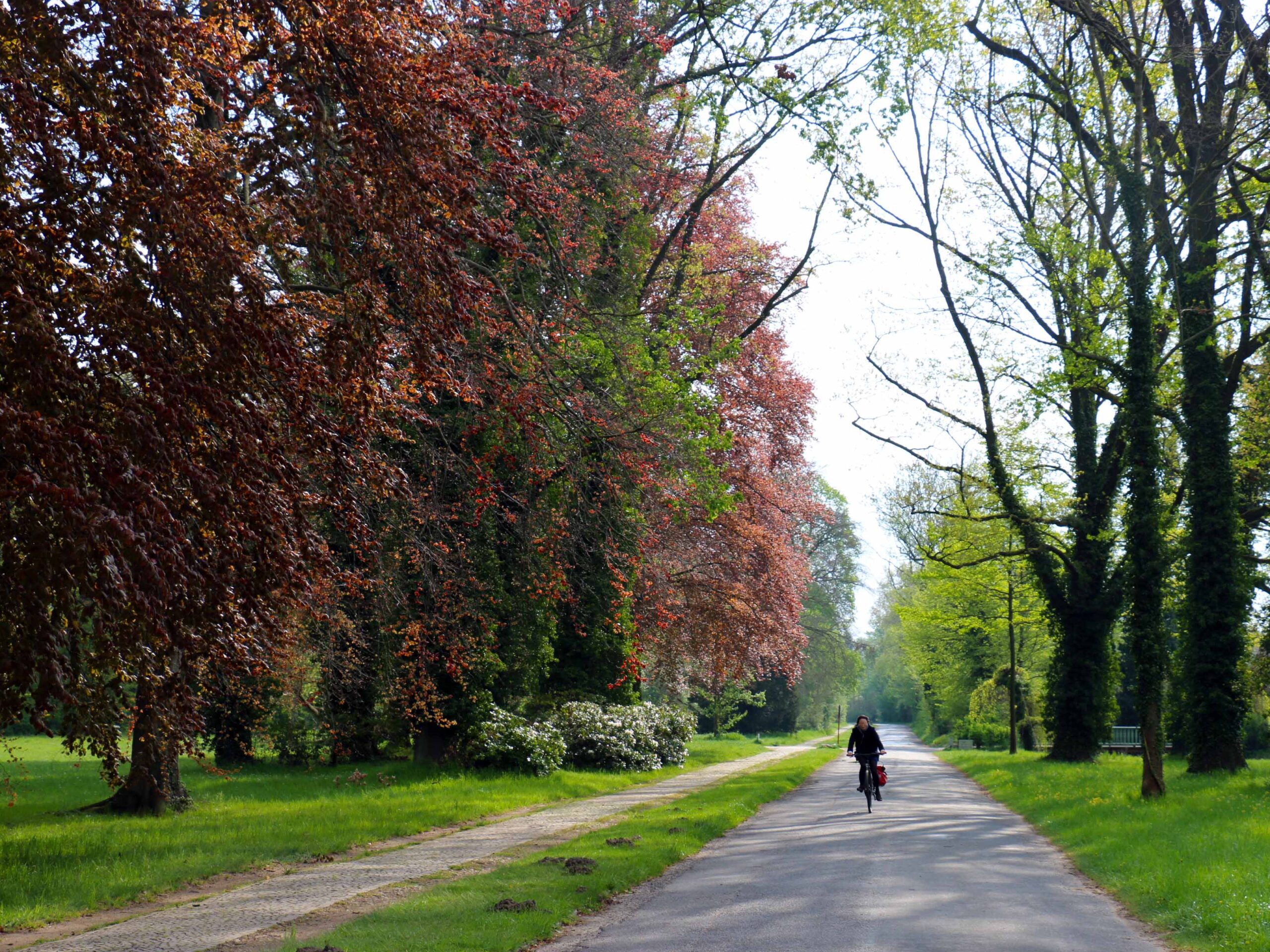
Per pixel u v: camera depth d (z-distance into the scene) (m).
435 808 17.20
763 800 21.30
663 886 10.55
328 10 7.39
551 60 16.92
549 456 15.34
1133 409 21.53
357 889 10.11
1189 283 24.25
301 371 7.62
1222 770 24.19
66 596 5.89
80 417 6.35
